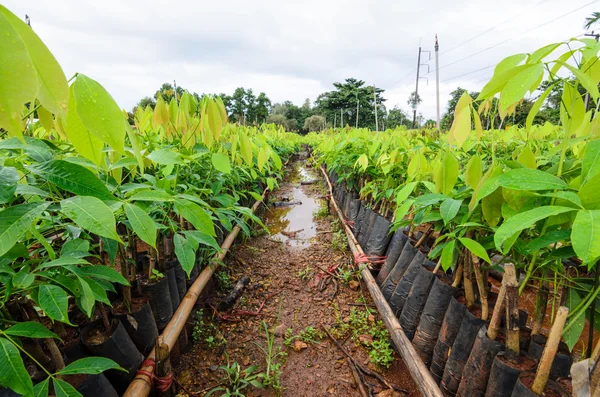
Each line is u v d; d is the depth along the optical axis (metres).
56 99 0.35
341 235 3.47
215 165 1.30
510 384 0.97
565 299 1.07
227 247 2.53
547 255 0.93
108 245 1.02
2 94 0.28
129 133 0.51
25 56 0.29
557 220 0.73
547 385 0.90
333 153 3.87
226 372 1.67
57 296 0.72
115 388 1.16
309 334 1.97
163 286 1.46
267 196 5.03
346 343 1.91
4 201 0.54
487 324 1.19
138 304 1.34
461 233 1.08
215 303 2.20
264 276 2.69
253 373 1.68
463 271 1.39
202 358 1.75
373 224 2.63
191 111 1.58
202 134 1.59
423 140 2.26
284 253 3.19
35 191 0.70
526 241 0.98
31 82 0.30
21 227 0.53
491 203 0.87
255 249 3.20
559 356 0.97
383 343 1.81
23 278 0.71
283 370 1.71
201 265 2.14
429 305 1.49
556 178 0.61
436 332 1.46
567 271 1.07
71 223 1.00
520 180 0.62
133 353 1.19
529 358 1.03
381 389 1.58
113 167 0.93
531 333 1.09
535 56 0.60
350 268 2.75
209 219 0.90
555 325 0.80
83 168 0.60
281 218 4.54
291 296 2.40
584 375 0.70
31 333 0.65
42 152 0.71
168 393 1.35
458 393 1.20
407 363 1.48
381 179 2.53
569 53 0.62
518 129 2.81
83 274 0.85
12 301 0.86
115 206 0.71
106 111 0.41
